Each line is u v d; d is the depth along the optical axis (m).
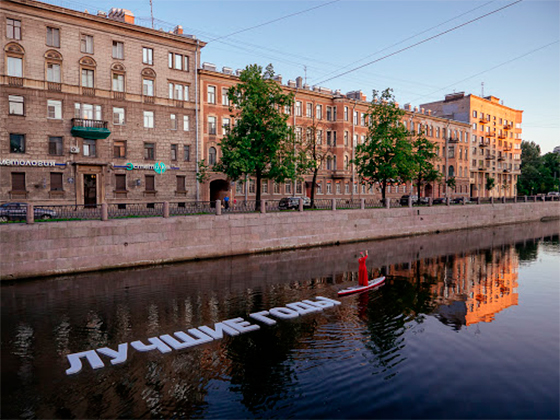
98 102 32.56
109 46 33.09
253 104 28.30
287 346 10.60
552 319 13.20
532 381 8.89
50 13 30.12
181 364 9.50
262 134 28.81
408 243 30.64
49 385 8.53
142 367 9.34
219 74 39.22
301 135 40.38
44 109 30.11
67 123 31.11
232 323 12.30
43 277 17.45
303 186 46.50
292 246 26.44
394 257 24.83
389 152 37.16
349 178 50.91
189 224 21.80
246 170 27.27
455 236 35.78
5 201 28.42
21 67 29.22
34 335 11.27
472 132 72.94
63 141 30.98
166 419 7.35
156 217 20.69
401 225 34.53
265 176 29.38
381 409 7.71
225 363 9.58
